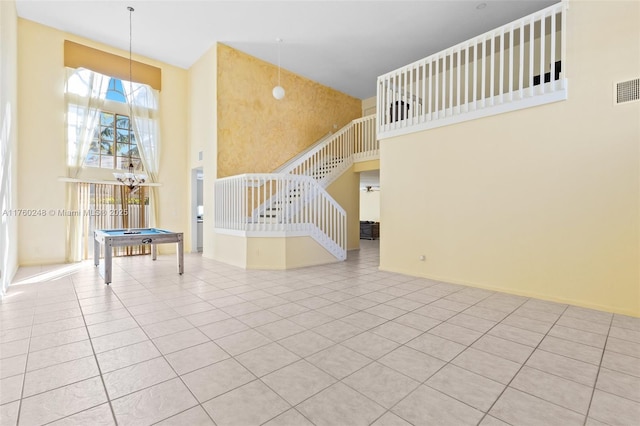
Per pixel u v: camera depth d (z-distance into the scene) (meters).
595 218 3.66
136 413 1.79
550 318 3.34
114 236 4.87
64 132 6.51
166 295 4.21
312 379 2.15
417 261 5.43
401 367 2.31
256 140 7.69
